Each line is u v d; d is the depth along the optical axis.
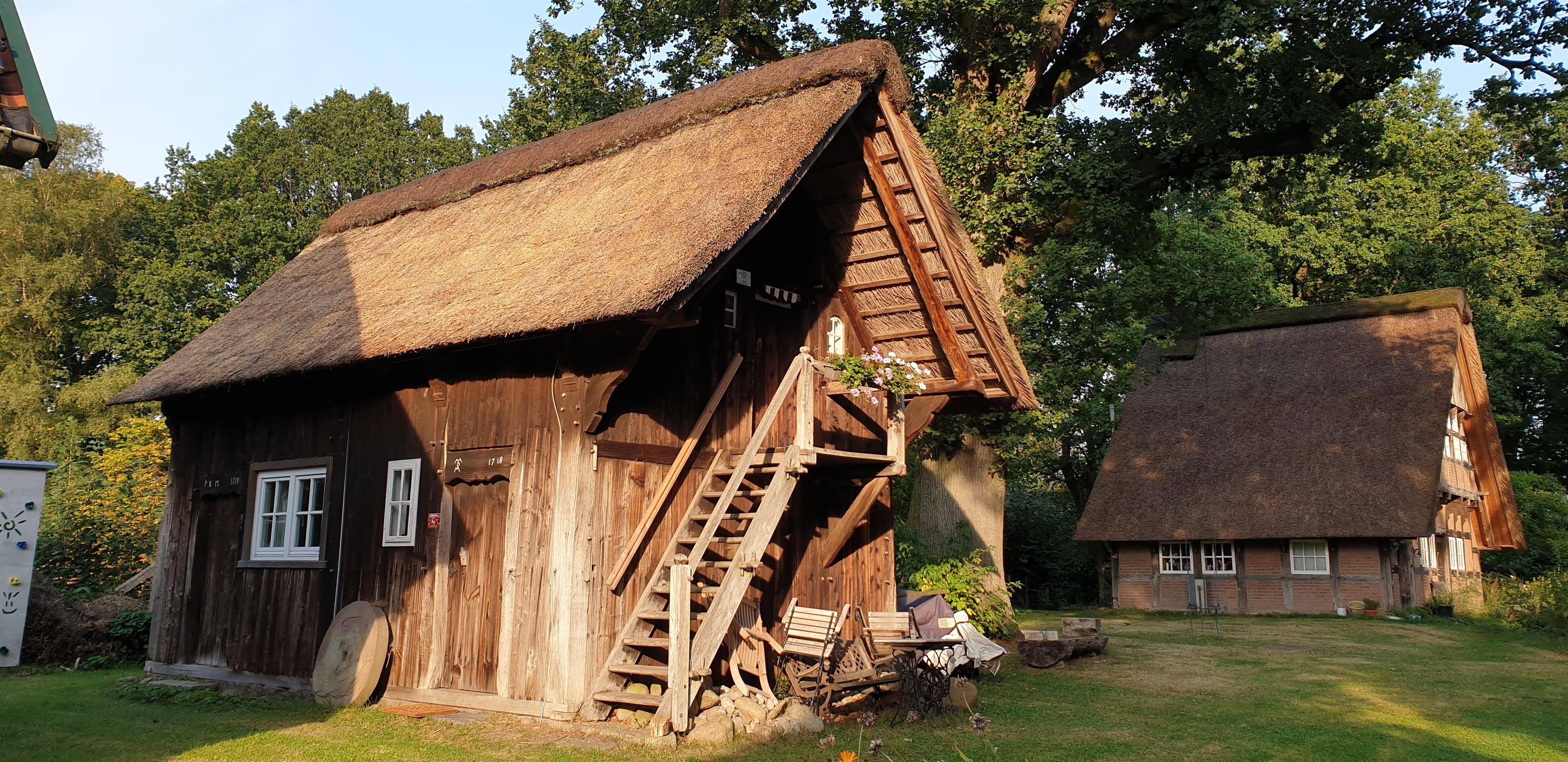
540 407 9.32
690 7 17.70
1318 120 15.97
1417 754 8.01
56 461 29.11
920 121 17.30
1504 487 29.52
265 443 11.99
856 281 11.69
